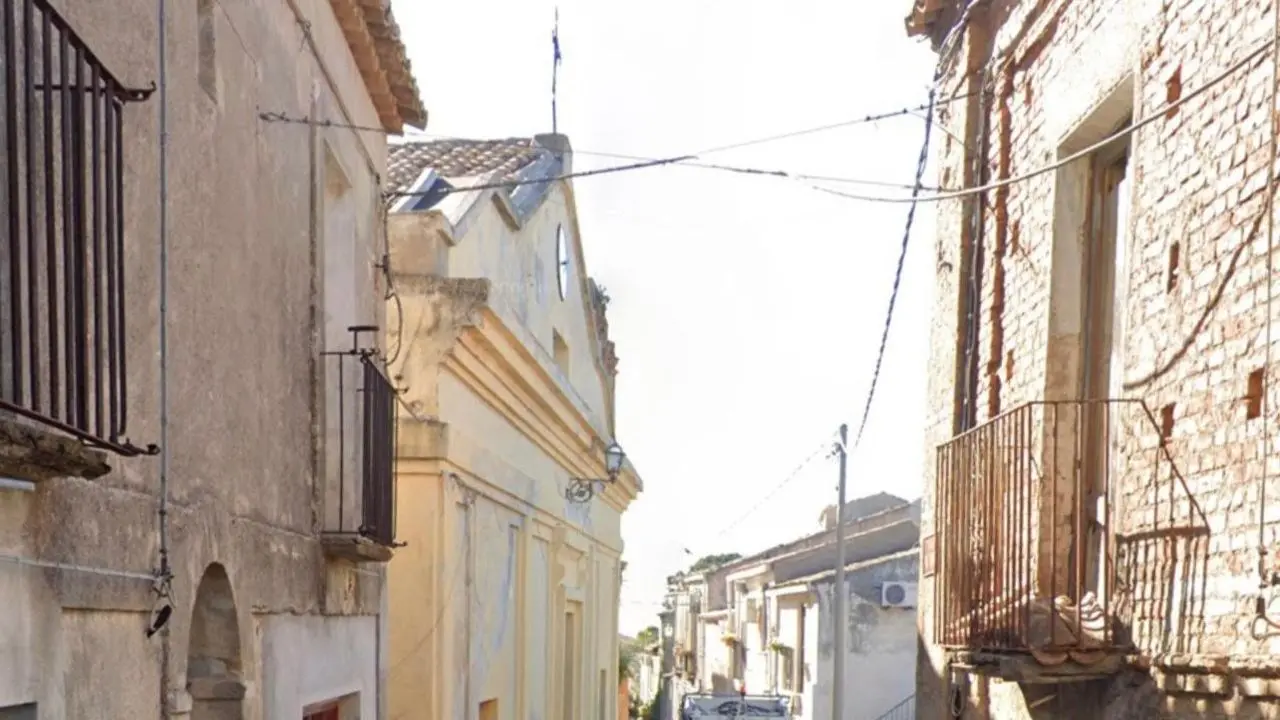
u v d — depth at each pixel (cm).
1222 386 516
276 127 613
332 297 780
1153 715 554
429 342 935
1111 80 646
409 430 925
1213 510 518
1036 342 734
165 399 450
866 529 3584
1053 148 726
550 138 1442
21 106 347
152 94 422
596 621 1877
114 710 407
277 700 605
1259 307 489
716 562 5975
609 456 1762
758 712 2614
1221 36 531
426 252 951
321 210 697
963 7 882
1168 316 570
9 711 339
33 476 335
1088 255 714
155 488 443
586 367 1708
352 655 770
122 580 410
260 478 582
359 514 759
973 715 804
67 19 379
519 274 1231
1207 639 516
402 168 1325
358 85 809
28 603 344
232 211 542
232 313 541
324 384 695
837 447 2105
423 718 920
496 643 1167
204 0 516
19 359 317
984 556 705
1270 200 477
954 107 905
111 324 383
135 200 429
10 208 315
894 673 2886
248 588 556
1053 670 589
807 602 3086
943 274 921
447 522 954
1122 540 606
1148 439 584
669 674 5347
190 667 544
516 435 1243
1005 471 686
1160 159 585
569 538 1561
